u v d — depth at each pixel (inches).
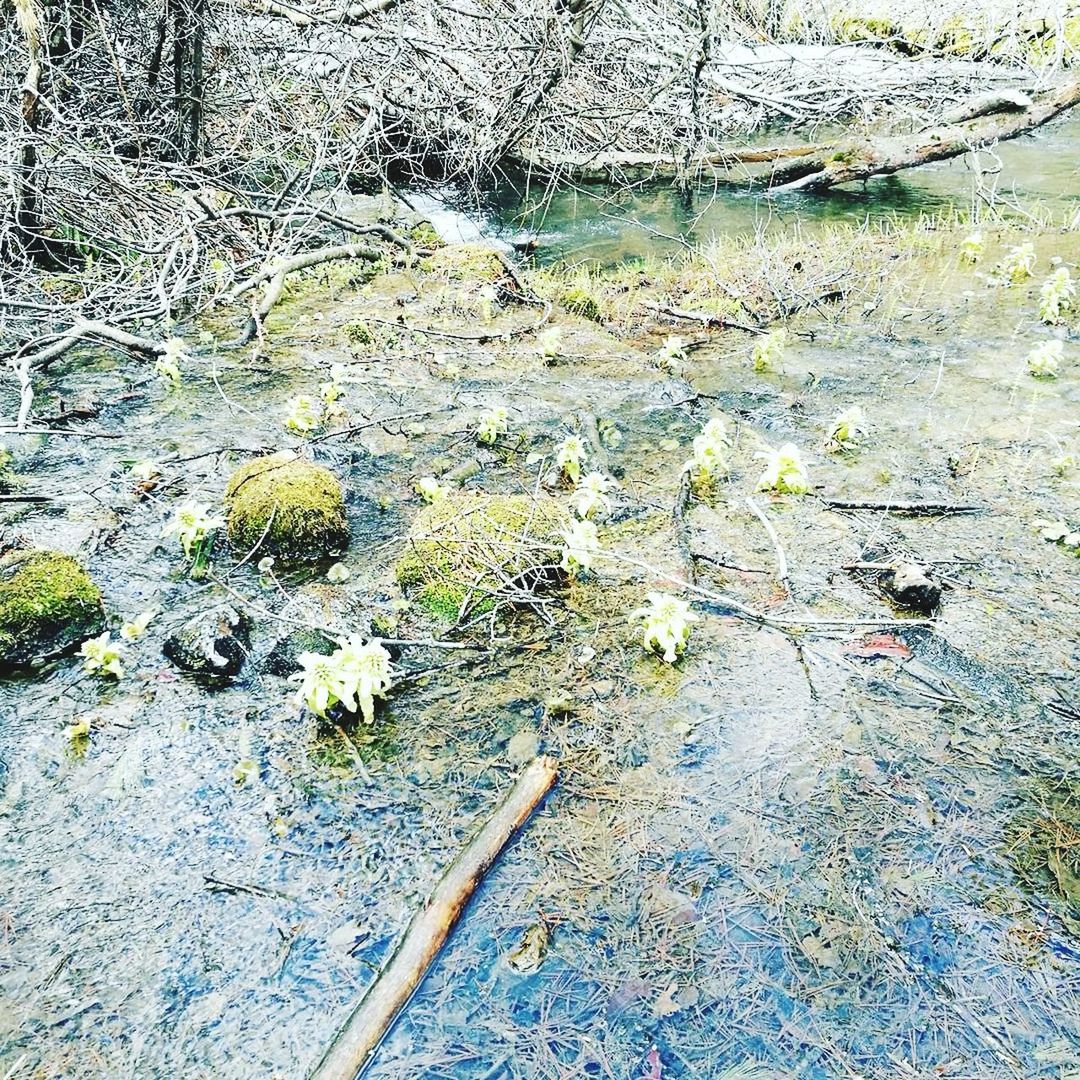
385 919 98.7
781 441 198.8
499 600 145.9
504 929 97.6
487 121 392.5
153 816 110.9
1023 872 102.3
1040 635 137.0
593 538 150.8
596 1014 89.3
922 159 392.8
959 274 291.7
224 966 94.0
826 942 95.4
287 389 223.3
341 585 152.9
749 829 108.3
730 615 144.3
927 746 118.8
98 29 327.0
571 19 350.0
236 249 305.4
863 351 242.5
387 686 124.9
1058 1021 87.7
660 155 420.5
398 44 354.3
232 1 338.3
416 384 227.3
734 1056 85.4
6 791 113.9
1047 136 444.1
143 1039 87.5
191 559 158.6
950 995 90.2
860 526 166.1
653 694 128.8
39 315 231.1
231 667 133.0
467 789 114.3
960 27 494.9
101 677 132.7
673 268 320.8
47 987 91.9
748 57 475.5
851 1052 85.4
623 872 103.4
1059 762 115.9
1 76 287.9
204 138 360.2
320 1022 89.0
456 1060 85.5
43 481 179.9
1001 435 194.4
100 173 271.3
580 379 230.8
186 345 246.8
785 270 298.2
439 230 366.6
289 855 105.9
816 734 121.3
